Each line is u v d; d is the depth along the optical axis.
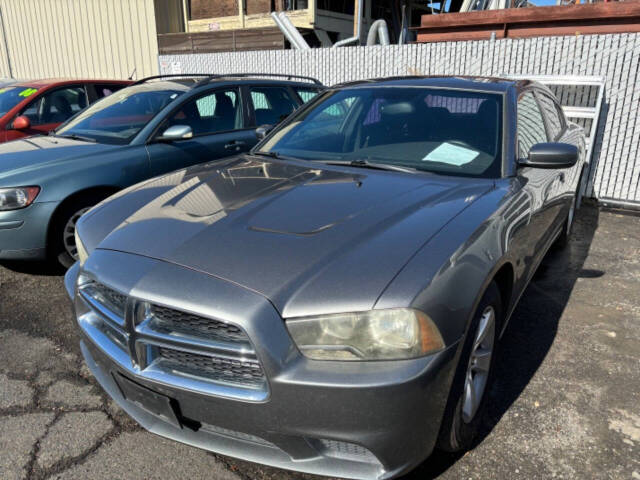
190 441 1.93
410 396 1.66
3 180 3.53
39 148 4.11
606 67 6.38
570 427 2.39
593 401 2.58
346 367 1.66
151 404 1.93
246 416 1.74
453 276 1.83
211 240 1.99
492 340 2.28
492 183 2.56
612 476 2.10
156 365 1.89
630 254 4.73
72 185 3.72
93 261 2.06
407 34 12.90
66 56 17.12
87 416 2.43
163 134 4.26
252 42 13.67
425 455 1.83
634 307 3.64
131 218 2.31
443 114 3.06
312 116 3.47
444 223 2.08
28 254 3.65
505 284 2.43
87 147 4.12
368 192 2.42
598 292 3.89
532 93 3.53
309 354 1.69
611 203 6.47
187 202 2.40
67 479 2.05
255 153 3.32
